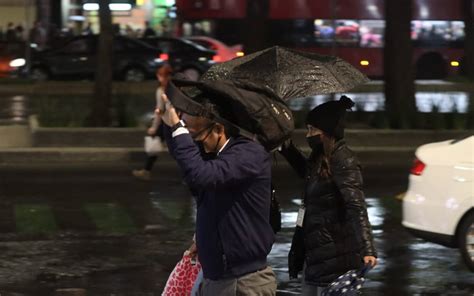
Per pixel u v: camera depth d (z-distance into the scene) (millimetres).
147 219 24484
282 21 78250
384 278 18672
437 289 17844
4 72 70438
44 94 61406
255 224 10078
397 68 40969
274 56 11414
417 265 19781
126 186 29703
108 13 38406
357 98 54500
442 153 18672
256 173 9906
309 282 11945
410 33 41250
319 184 11727
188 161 9617
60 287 17812
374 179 31875
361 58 78375
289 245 21578
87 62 69062
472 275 18938
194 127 10070
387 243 21906
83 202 26859
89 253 20641
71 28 85688
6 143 36969
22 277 18547
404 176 32625
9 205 26297
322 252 11695
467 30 77812
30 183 30062
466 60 77938
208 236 10109
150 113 46312
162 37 70875
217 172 9672
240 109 10039
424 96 60875
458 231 18469
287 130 10195
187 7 77812
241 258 10055
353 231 11602
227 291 10117
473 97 50469
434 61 79875
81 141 36094
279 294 17406
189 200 27359
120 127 37656
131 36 75562
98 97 38188
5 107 53406
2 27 89438
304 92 11172
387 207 26453
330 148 11727
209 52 70000
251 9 44219
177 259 20188
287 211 25734
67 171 32656
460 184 18312
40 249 20969
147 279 18484
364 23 78500
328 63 11609
